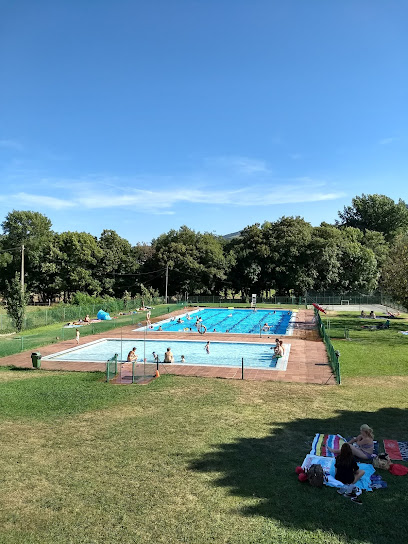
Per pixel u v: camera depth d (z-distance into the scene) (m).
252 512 7.71
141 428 12.55
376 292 70.75
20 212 71.62
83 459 10.32
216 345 30.47
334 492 8.43
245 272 70.62
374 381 18.58
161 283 74.31
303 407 14.60
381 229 89.06
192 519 7.52
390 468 9.48
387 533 6.99
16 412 14.29
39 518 7.67
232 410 14.31
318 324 37.97
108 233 76.12
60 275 68.19
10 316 38.44
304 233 69.12
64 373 20.97
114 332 36.62
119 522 7.48
